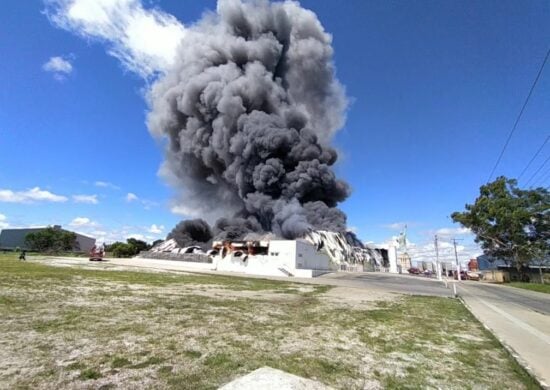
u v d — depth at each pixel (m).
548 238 47.75
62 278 19.44
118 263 48.44
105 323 8.61
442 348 7.87
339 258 55.88
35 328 7.76
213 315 10.56
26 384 4.72
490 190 52.06
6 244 110.75
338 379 5.48
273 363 6.08
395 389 5.18
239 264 44.56
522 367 6.43
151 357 6.11
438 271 61.34
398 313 13.14
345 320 11.00
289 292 19.88
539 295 26.97
